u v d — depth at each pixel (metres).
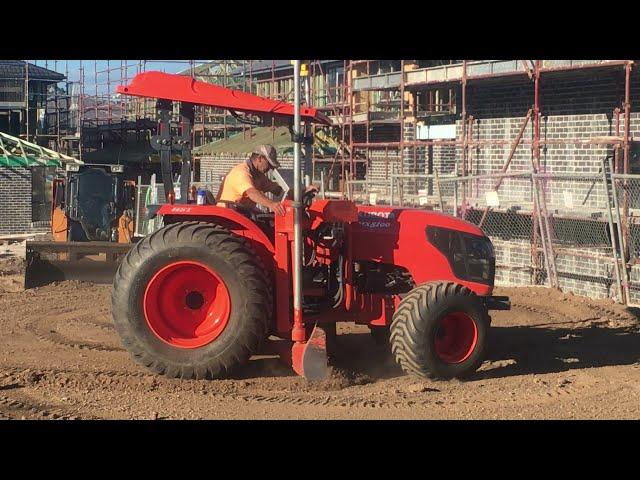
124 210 18.02
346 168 30.02
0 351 8.66
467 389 7.45
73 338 9.42
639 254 15.05
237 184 7.96
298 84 7.30
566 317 11.49
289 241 7.70
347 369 7.99
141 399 6.85
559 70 17.47
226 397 6.98
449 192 21.94
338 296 7.99
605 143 17.06
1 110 40.09
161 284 7.51
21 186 29.73
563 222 16.78
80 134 39.91
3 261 14.65
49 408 6.54
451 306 7.61
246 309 7.45
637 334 10.35
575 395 7.29
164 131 8.05
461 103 22.48
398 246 8.08
